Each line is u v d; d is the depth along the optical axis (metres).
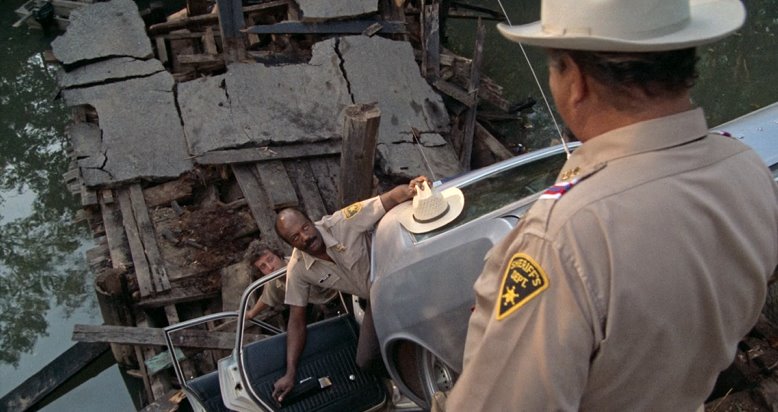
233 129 6.07
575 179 1.06
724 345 1.11
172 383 4.51
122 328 4.61
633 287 0.97
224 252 5.25
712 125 7.62
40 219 7.23
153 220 5.53
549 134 7.45
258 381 2.81
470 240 2.20
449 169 6.22
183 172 5.88
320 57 6.65
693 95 8.20
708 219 1.03
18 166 8.09
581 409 1.10
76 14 6.86
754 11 9.74
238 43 6.56
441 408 1.46
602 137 1.08
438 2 7.14
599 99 1.07
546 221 1.03
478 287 1.15
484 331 1.12
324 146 6.16
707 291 1.03
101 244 5.59
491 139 6.70
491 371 1.05
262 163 5.90
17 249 6.81
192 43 7.57
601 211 1.00
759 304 1.15
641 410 1.09
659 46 0.99
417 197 2.49
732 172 1.09
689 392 1.14
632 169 1.03
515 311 1.02
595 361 1.02
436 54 7.04
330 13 6.84
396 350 2.43
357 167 4.33
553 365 0.99
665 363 1.05
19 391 4.93
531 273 1.01
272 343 2.94
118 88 6.36
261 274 4.63
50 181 7.79
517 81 8.45
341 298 3.17
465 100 6.73
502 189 2.73
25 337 5.77
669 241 1.00
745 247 1.07
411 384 2.46
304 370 2.84
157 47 7.23
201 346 4.47
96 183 5.70
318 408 2.74
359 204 2.76
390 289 2.35
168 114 6.20
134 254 5.21
